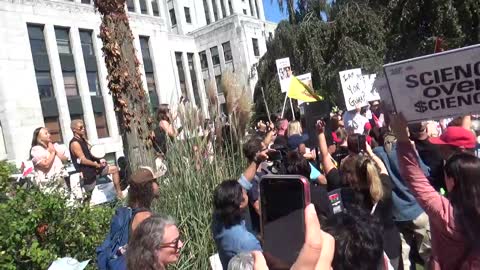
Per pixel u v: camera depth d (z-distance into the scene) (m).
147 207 3.39
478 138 5.44
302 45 19.12
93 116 31.89
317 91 18.38
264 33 41.03
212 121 5.33
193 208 4.79
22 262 3.49
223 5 58.47
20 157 26.75
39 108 28.31
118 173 6.29
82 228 4.01
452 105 2.46
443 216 2.31
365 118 9.70
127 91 5.94
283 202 2.01
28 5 28.89
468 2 15.66
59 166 6.09
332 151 6.28
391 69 2.55
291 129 6.32
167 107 5.62
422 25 17.31
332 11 19.56
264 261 1.82
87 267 3.84
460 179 2.24
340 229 1.99
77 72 31.50
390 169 4.19
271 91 20.09
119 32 5.96
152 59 37.22
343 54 17.72
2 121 26.83
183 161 4.97
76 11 31.70
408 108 2.53
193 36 45.25
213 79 5.49
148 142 5.87
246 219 4.06
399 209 4.12
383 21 18.38
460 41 15.77
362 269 1.93
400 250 3.74
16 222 3.47
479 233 2.20
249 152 4.06
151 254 2.41
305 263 1.54
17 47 27.77
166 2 52.47
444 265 2.35
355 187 3.76
